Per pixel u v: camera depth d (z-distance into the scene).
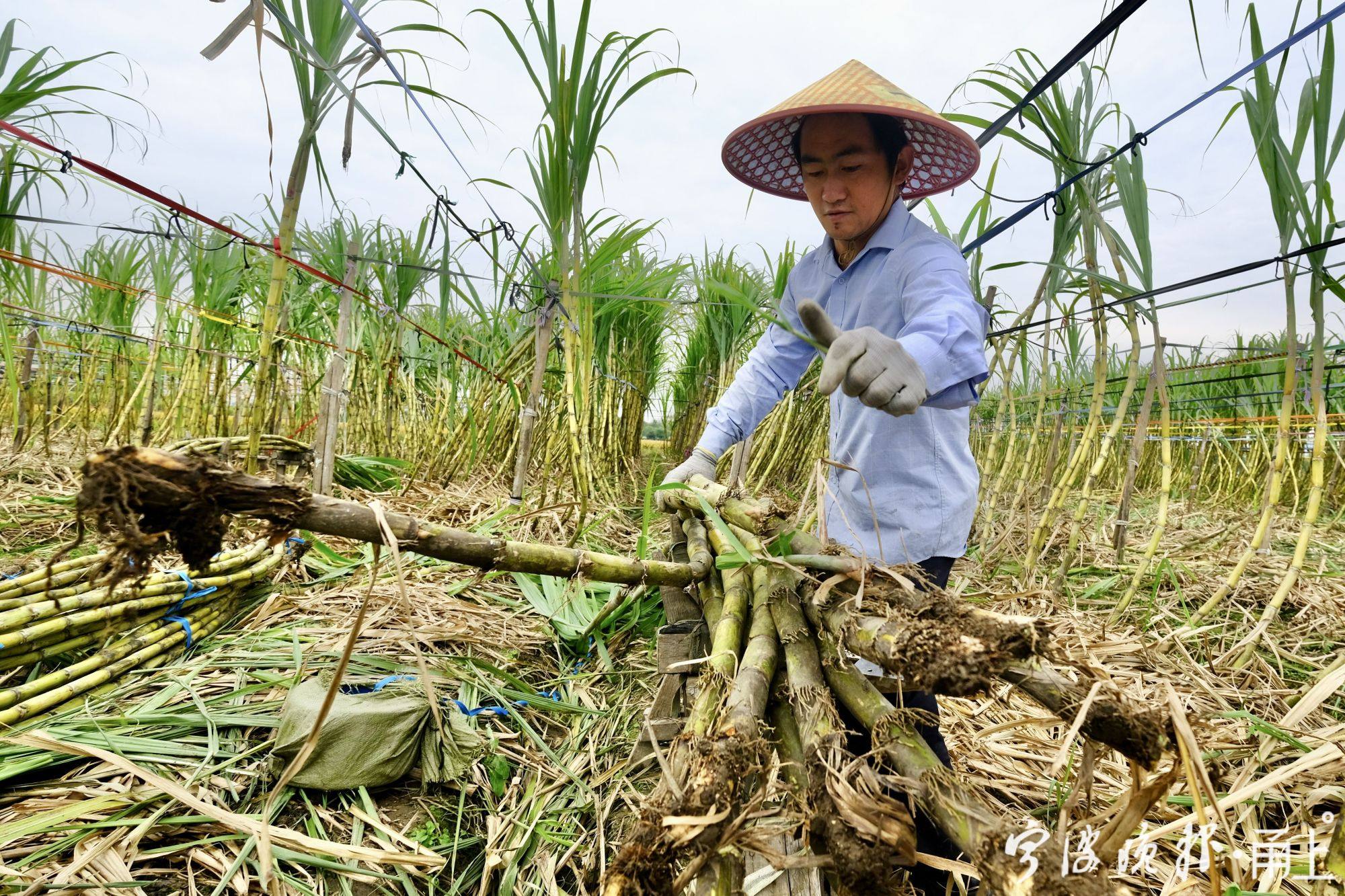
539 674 2.76
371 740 1.87
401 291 4.82
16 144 2.45
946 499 1.85
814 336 1.10
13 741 1.72
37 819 1.61
